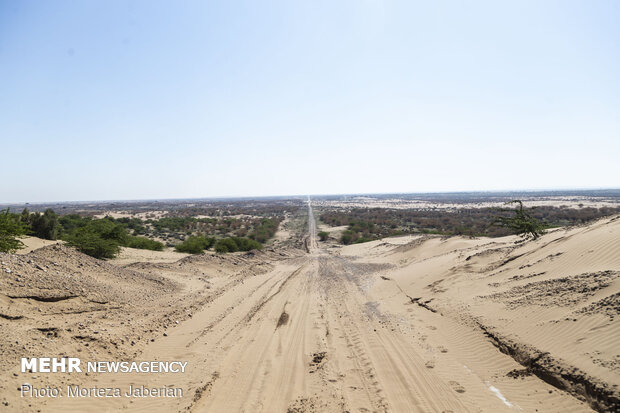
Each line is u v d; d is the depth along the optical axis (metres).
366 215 88.31
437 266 16.75
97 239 20.97
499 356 7.44
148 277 15.94
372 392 6.39
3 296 8.77
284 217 93.38
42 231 24.55
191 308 12.59
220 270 21.38
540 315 8.02
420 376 6.96
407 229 58.19
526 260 12.42
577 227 14.24
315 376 7.11
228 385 6.78
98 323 9.30
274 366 7.63
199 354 8.36
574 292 8.22
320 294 15.16
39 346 7.08
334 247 41.47
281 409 5.89
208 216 100.38
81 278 12.30
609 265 8.82
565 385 5.84
